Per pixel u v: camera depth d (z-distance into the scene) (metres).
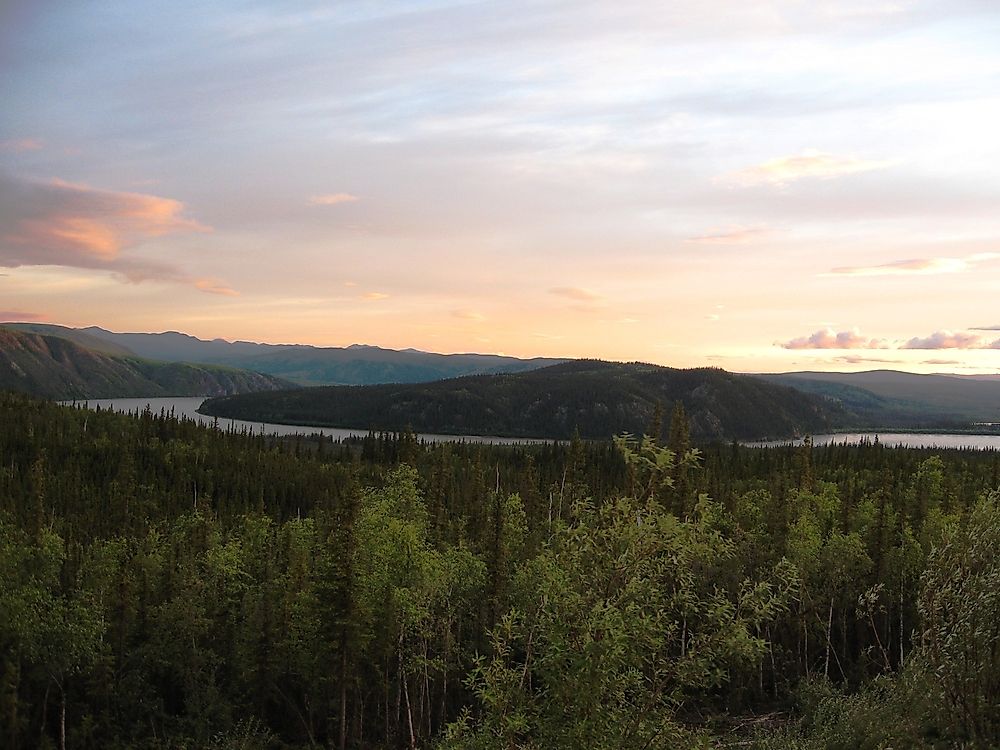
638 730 16.64
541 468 140.25
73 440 178.25
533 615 20.55
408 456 95.38
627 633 16.62
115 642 55.62
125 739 51.59
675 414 75.94
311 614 51.16
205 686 54.44
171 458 169.62
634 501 17.88
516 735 18.36
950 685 21.48
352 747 51.84
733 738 40.59
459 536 63.78
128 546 80.94
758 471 130.38
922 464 96.50
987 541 21.38
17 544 63.66
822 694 48.53
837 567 57.06
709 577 37.88
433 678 54.34
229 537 78.12
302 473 162.50
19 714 50.91
